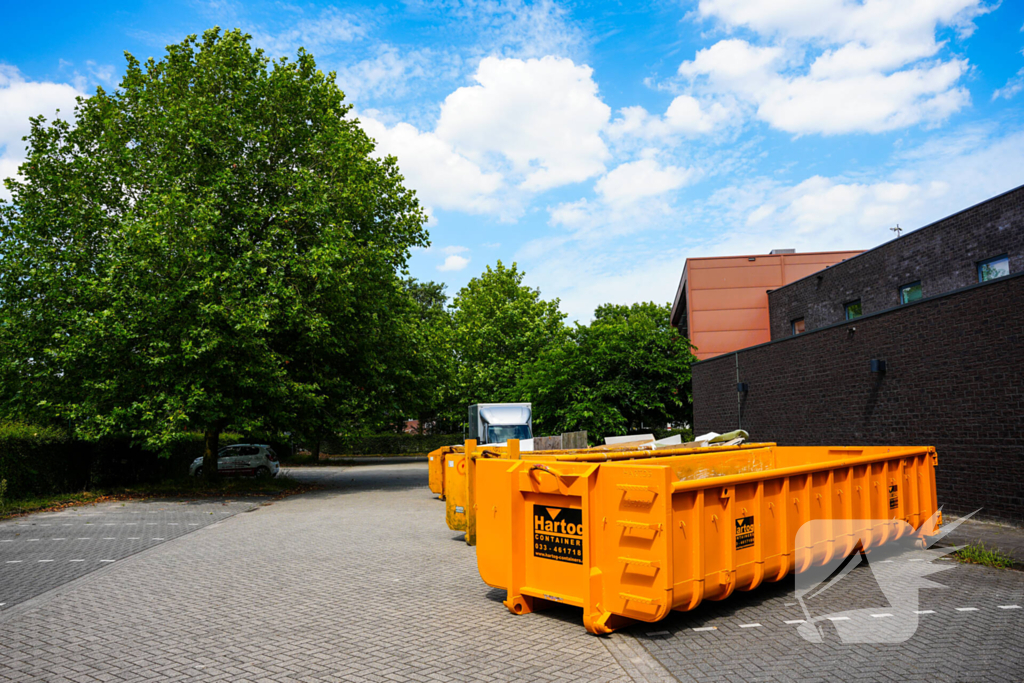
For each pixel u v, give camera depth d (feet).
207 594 23.52
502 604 21.88
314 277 62.08
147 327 56.95
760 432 56.08
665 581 16.89
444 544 34.09
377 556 30.73
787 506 21.70
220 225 61.36
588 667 15.70
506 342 155.94
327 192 68.90
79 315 55.01
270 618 20.29
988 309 33.65
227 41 68.69
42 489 55.16
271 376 61.00
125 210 64.59
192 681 15.02
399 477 92.53
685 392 91.40
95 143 66.59
